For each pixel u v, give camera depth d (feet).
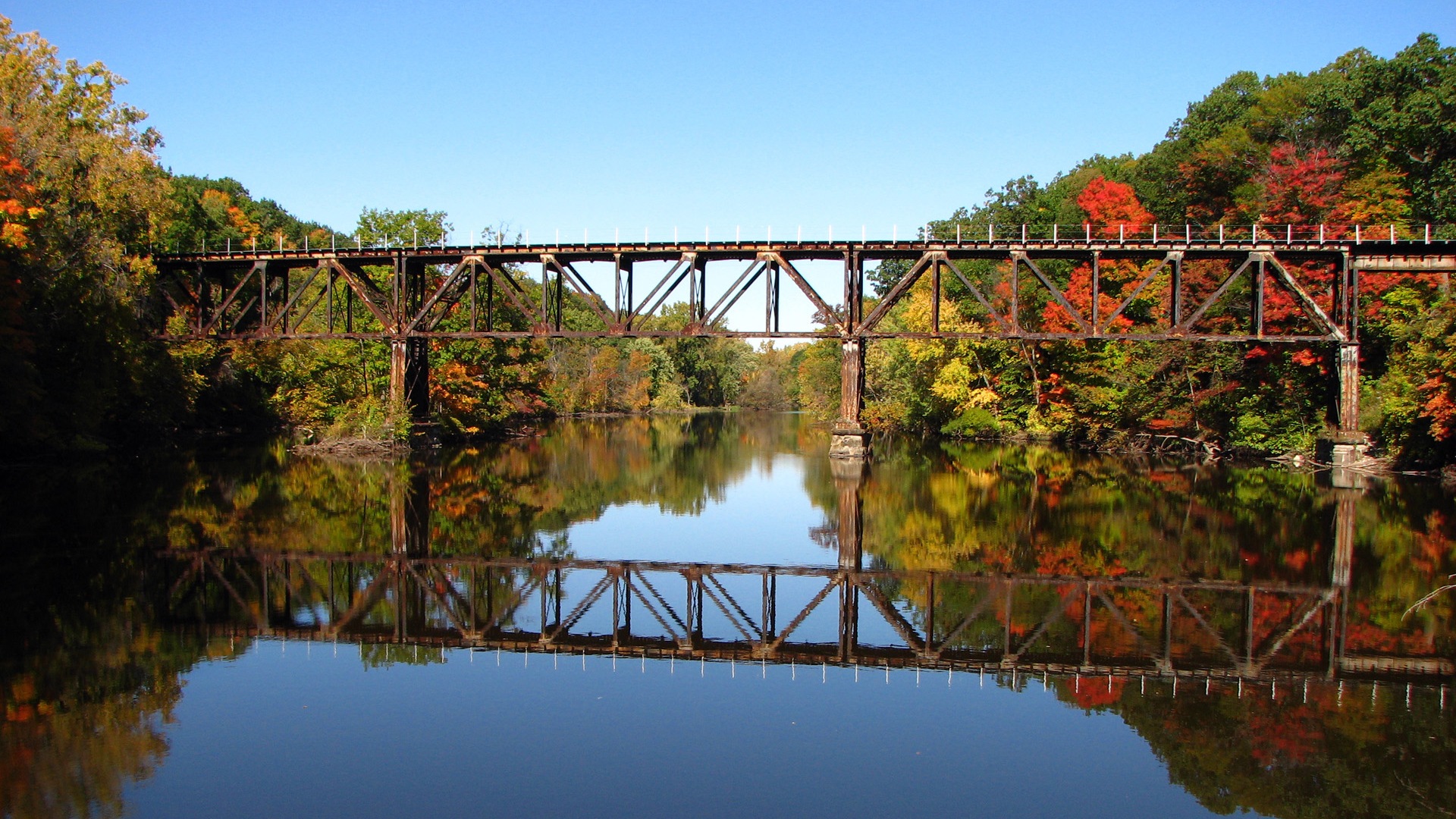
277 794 25.12
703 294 120.98
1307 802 25.12
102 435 122.31
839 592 50.34
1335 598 47.88
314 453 125.70
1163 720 31.37
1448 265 103.65
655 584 52.24
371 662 36.91
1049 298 163.84
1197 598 48.39
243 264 133.80
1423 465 99.91
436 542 63.87
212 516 71.20
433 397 155.53
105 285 109.70
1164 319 134.31
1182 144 188.96
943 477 105.19
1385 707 32.45
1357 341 104.53
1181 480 99.81
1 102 120.06
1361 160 142.51
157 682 33.91
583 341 315.58
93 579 48.85
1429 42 140.36
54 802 24.47
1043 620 44.32
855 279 116.88
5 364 87.10
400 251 124.26
